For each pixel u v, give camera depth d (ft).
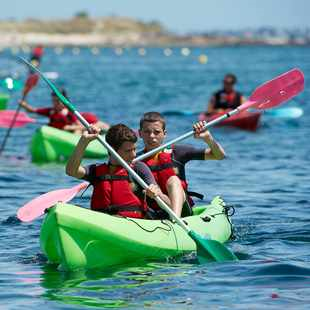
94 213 60.49
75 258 59.21
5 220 78.64
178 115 188.44
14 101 239.71
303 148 135.33
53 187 99.25
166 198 65.77
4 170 112.98
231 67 490.49
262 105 77.82
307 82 327.26
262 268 59.62
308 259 62.54
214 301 52.03
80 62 598.75
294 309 50.31
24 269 60.29
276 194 93.45
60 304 51.60
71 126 129.90
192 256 63.77
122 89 298.35
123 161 63.41
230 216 75.41
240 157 125.59
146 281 56.65
